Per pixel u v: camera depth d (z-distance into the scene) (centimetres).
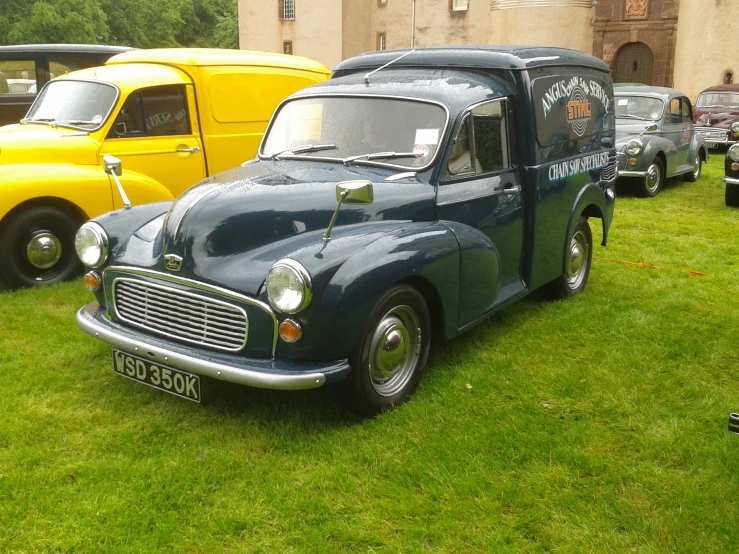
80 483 338
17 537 300
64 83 720
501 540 301
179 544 298
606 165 638
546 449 371
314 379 350
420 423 395
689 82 2752
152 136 694
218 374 352
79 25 4878
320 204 398
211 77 727
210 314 368
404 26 3775
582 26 3166
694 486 338
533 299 617
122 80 681
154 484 336
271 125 515
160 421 398
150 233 421
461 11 3581
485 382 448
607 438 384
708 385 450
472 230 447
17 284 618
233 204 381
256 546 297
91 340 511
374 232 391
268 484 340
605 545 298
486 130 479
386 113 468
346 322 358
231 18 7081
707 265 742
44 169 614
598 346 513
